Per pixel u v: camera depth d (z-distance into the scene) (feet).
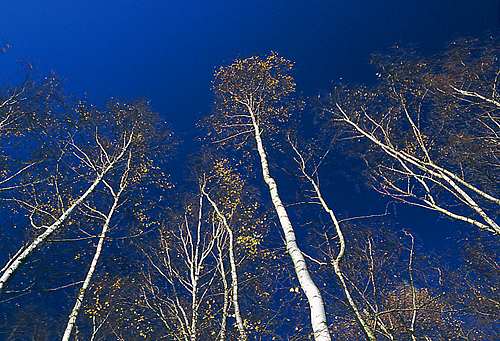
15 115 45.50
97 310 46.73
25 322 44.29
